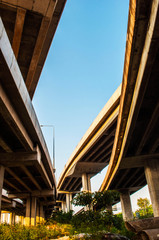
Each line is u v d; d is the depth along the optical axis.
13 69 12.36
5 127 17.14
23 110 15.53
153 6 8.43
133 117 16.16
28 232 17.66
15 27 18.64
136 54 11.73
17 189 39.00
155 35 9.12
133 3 9.27
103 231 13.25
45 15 17.92
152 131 20.20
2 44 10.56
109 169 31.44
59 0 18.38
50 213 86.25
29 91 26.86
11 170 27.66
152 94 14.67
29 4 16.78
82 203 18.64
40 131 21.20
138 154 24.08
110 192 18.70
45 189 41.00
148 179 24.28
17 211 71.69
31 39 20.59
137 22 9.74
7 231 16.11
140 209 55.81
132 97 15.60
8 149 19.80
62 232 19.64
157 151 24.14
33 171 30.14
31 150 20.58
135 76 13.50
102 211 16.64
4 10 17.55
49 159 29.05
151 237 8.16
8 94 13.66
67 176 54.94
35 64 22.80
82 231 14.38
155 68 12.14
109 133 37.69
